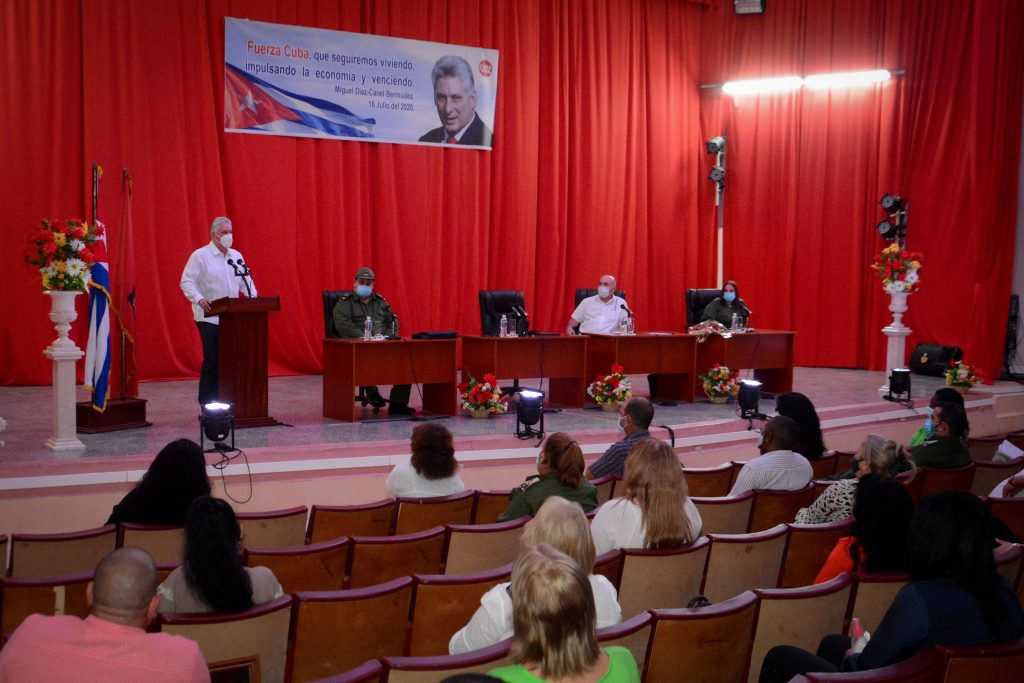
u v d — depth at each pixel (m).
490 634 2.55
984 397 10.70
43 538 3.55
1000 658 2.28
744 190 13.68
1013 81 11.98
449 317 11.83
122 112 9.50
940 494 2.54
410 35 11.21
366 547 3.57
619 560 3.30
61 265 6.10
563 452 4.05
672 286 13.61
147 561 2.26
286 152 10.55
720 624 2.66
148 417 7.52
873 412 9.35
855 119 13.03
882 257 10.34
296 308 10.73
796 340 13.51
